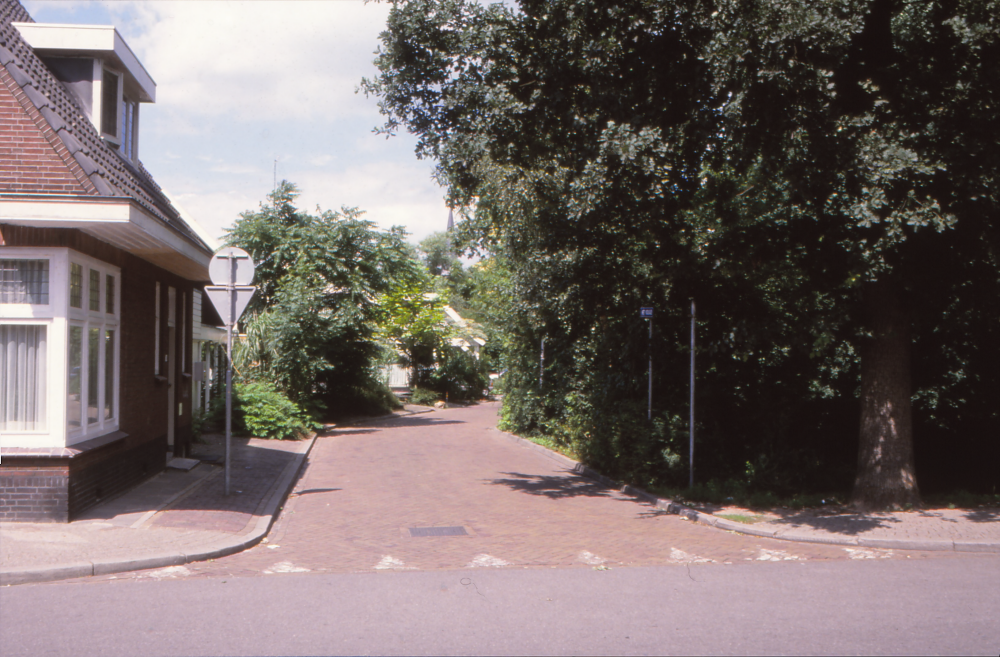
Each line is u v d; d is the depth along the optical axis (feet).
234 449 60.64
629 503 40.29
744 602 21.31
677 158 36.81
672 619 19.66
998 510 34.81
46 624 18.90
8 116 30.14
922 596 21.94
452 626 19.02
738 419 45.09
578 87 38.01
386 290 103.35
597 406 54.54
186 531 29.66
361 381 104.99
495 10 38.93
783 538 30.86
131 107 47.85
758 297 42.06
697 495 38.91
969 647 17.49
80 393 32.04
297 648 17.31
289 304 87.04
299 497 42.06
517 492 44.14
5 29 37.14
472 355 165.48
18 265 30.12
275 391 81.87
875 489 35.58
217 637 18.02
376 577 24.29
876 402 35.96
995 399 42.45
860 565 26.23
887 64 35.29
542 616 19.92
